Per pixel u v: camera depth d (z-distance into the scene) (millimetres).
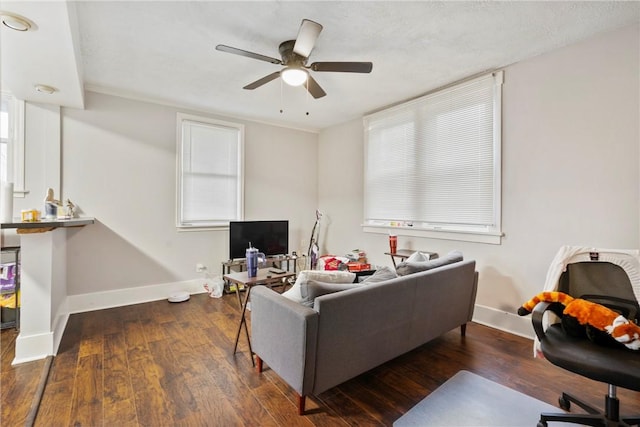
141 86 3475
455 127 3402
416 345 2336
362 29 2357
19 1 1581
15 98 3113
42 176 3229
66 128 3359
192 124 4227
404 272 2322
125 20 2244
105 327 3016
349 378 1906
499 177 3025
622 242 2328
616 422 1531
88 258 3502
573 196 2564
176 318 3287
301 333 1683
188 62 2912
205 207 4336
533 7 2090
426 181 3715
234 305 3740
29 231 2348
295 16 2197
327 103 4059
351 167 4809
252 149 4758
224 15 2188
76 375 2156
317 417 1770
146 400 1896
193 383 2082
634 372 1363
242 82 3377
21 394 1936
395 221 4113
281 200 5062
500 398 1933
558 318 1901
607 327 1571
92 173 3508
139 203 3807
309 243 5379
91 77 3230
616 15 2174
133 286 3781
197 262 4242
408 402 1906
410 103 3848
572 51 2561
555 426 1692
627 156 2303
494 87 3059
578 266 1975
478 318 3213
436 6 2084
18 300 2881
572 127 2564
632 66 2273
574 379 2143
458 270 2609
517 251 2918
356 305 1854
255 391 2004
